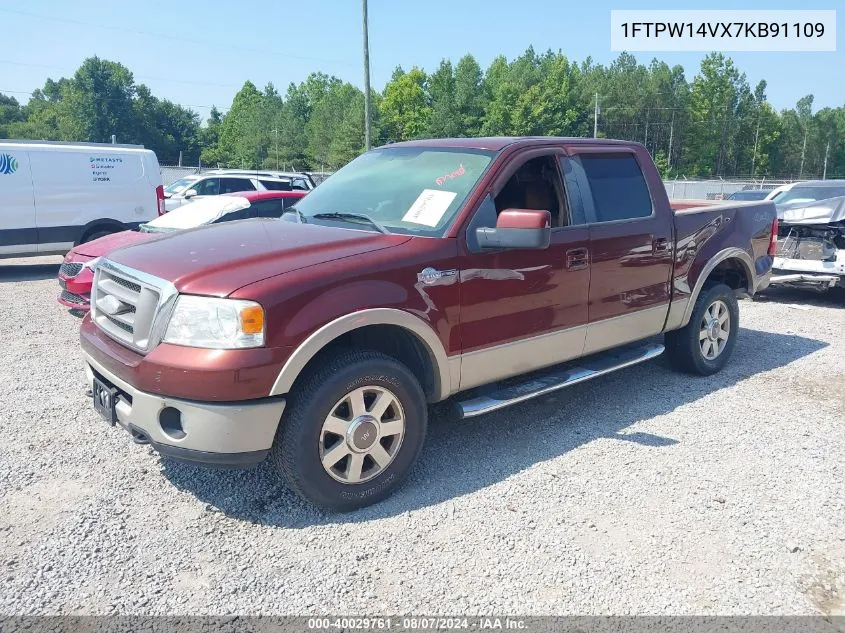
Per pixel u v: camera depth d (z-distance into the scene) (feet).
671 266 17.28
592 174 15.66
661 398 17.81
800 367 20.86
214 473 13.20
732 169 330.54
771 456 14.28
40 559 10.30
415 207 13.56
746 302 32.04
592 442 14.92
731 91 317.83
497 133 254.88
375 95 282.15
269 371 10.48
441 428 15.67
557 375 15.31
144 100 316.40
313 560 10.44
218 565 10.28
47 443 14.42
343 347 11.86
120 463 13.56
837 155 371.56
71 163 38.63
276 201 30.78
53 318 26.84
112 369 11.41
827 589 9.94
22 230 37.27
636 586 9.94
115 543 10.78
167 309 10.74
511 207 14.53
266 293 10.53
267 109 287.28
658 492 12.67
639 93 313.12
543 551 10.75
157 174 41.86
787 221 29.84
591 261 15.07
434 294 12.34
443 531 11.28
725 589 9.90
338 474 11.58
